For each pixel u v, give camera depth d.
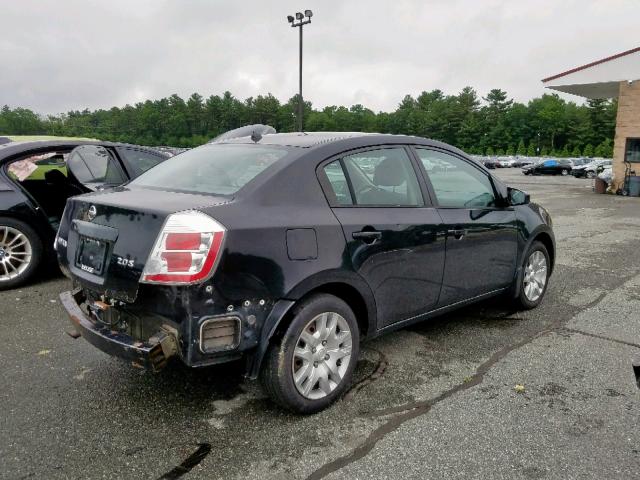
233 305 2.68
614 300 5.34
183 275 2.55
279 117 128.00
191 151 3.90
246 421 2.97
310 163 3.17
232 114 128.38
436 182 3.89
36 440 2.76
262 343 2.80
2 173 5.54
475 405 3.17
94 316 3.08
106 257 2.85
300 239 2.92
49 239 5.74
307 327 2.97
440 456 2.65
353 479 2.47
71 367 3.64
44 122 133.00
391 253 3.39
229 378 3.50
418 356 3.89
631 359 3.85
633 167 19.92
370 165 3.49
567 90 23.19
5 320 4.59
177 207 2.74
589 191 22.09
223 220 2.68
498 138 109.38
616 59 19.73
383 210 3.43
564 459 2.63
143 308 2.69
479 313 4.89
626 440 2.80
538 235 4.93
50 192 6.18
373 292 3.32
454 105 113.12
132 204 2.84
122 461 2.60
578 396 3.28
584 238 9.23
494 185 4.44
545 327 4.52
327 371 3.09
